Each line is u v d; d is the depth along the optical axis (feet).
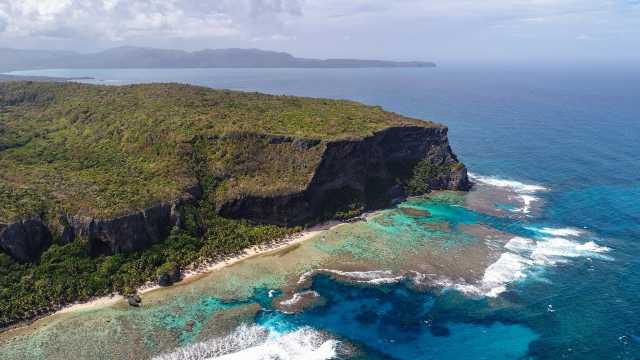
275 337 257.55
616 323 266.77
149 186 363.15
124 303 284.00
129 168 402.52
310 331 263.29
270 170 409.08
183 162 399.65
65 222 314.35
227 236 360.48
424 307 284.61
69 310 276.21
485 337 257.75
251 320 271.49
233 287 304.09
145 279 306.35
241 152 412.36
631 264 330.13
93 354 239.91
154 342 250.16
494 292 297.33
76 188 349.41
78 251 307.78
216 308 281.74
